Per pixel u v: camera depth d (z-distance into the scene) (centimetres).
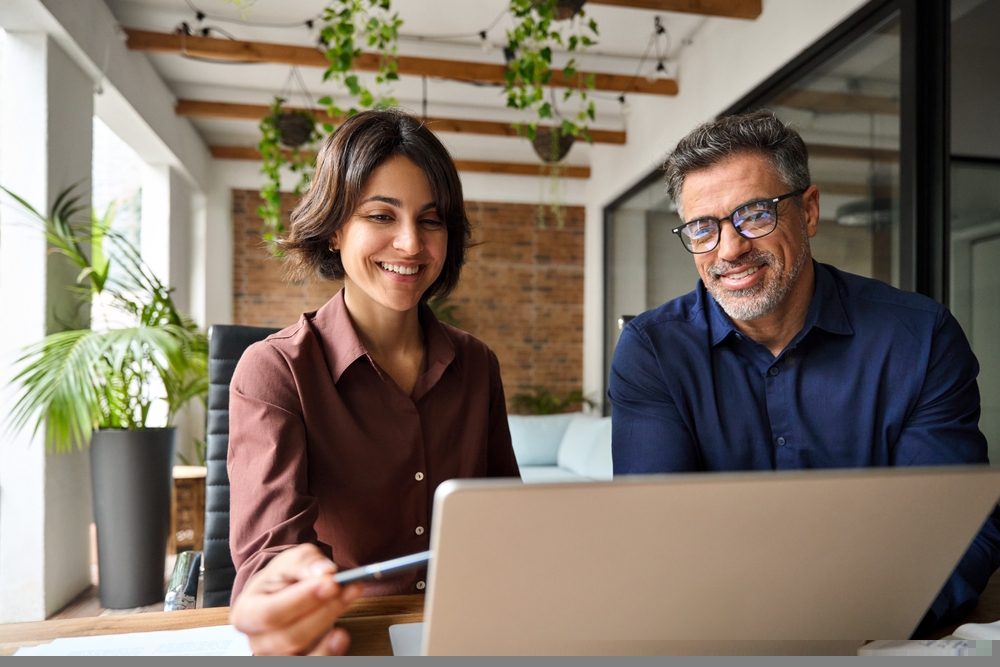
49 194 307
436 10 397
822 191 311
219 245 616
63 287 317
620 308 603
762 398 124
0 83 304
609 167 607
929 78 250
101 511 309
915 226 249
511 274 673
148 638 74
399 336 114
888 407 116
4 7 287
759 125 110
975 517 59
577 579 52
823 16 306
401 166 100
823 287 121
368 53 430
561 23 410
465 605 51
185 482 406
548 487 49
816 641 61
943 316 117
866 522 56
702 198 113
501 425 127
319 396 104
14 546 291
